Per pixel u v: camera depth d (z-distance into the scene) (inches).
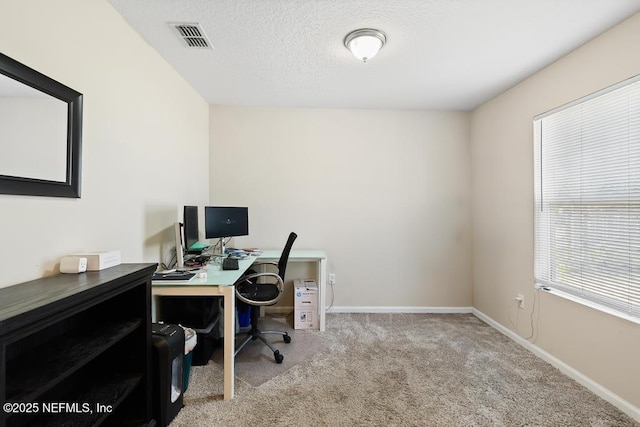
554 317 84.4
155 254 81.7
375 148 129.3
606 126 70.3
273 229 128.5
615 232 68.2
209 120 126.3
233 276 76.3
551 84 86.1
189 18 66.9
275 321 118.3
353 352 91.6
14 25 41.6
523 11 63.3
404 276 129.5
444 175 129.6
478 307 124.1
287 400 67.9
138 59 73.0
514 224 102.0
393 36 73.2
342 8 63.1
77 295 38.2
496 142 111.9
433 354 90.5
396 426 59.6
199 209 115.5
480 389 72.4
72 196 51.4
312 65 89.4
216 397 69.0
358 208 129.5
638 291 63.3
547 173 88.6
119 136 65.6
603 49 70.1
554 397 69.4
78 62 53.4
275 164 128.1
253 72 94.4
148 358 56.1
